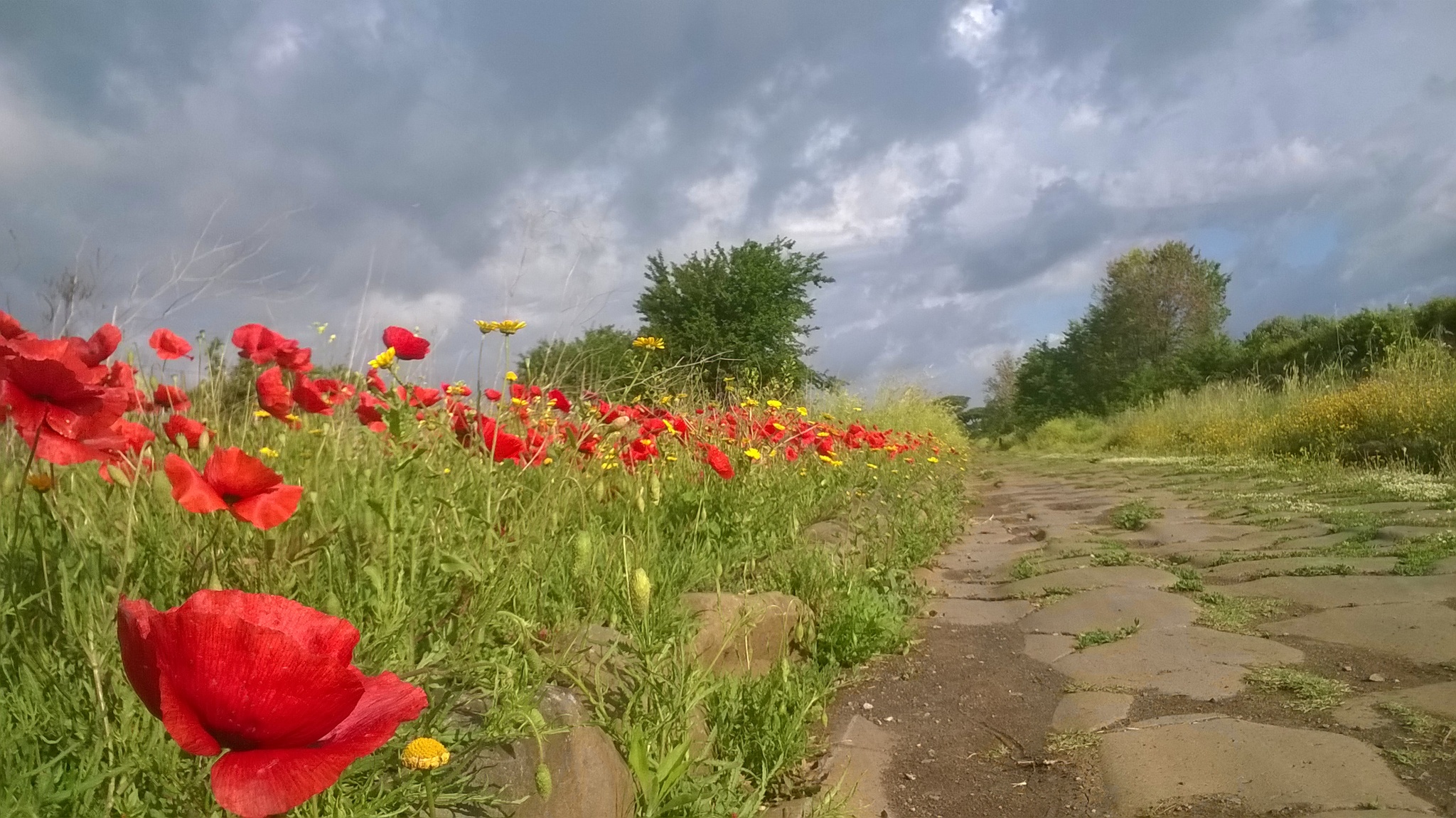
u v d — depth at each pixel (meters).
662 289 16.92
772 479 5.53
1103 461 16.84
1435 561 4.74
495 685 1.85
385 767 1.60
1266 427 12.91
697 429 5.55
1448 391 9.86
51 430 1.43
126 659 0.85
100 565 1.75
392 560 1.95
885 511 6.40
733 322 16.52
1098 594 4.95
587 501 3.62
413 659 1.81
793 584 4.02
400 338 2.58
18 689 1.51
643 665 2.32
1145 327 43.06
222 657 0.80
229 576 1.91
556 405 3.69
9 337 1.62
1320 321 26.73
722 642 3.08
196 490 1.35
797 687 3.07
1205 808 2.37
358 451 2.99
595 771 1.93
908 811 2.53
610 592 2.61
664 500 4.19
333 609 1.82
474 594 2.11
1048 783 2.66
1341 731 2.78
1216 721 2.96
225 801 0.79
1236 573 5.12
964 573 6.12
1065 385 43.78
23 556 1.80
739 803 2.30
